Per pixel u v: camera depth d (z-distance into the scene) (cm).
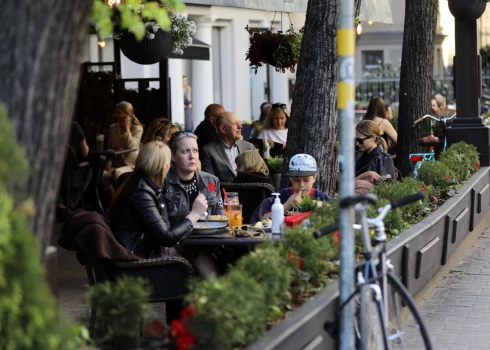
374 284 863
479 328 1267
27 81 574
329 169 1443
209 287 706
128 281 754
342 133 800
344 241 815
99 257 1016
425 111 2262
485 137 2217
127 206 1130
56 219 2203
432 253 1408
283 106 2242
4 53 572
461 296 1469
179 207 1245
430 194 1596
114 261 1028
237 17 3903
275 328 765
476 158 2089
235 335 691
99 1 739
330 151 1440
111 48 3167
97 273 1046
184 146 1261
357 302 860
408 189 1430
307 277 916
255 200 1547
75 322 830
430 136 2095
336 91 1436
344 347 827
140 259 1037
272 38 1923
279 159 1873
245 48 3991
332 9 1412
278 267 832
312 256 936
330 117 1433
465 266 1719
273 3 1734
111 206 1148
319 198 1314
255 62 1944
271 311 797
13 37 571
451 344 1184
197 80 3675
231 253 1284
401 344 870
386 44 6075
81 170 2150
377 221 884
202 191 1278
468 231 1839
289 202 1277
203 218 1239
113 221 1138
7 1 571
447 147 2222
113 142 2261
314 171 1288
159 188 1143
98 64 2439
